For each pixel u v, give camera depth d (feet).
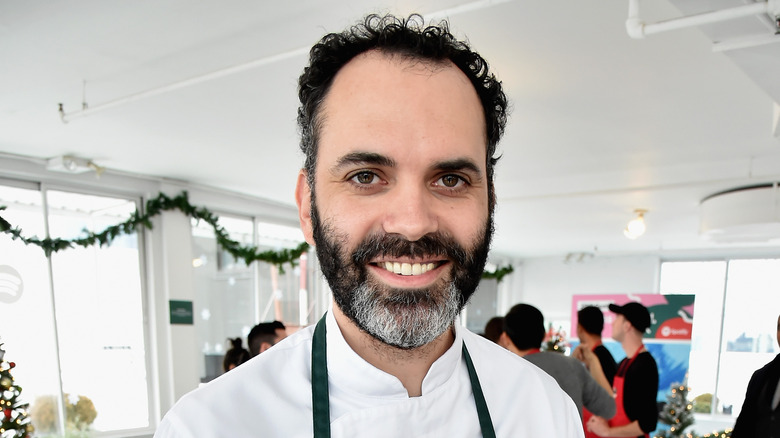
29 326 18.33
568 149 16.57
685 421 21.83
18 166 17.78
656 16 9.02
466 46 2.68
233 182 21.93
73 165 17.56
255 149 17.30
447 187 2.55
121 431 20.12
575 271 39.47
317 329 2.99
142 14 9.28
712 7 7.45
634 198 22.57
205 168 19.70
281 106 13.55
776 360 10.03
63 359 19.02
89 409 19.47
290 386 2.83
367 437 2.68
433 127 2.42
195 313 22.33
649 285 36.58
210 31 9.87
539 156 17.39
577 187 21.63
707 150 16.34
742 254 33.73
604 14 9.03
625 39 9.81
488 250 2.74
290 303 26.05
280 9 9.11
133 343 20.65
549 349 25.40
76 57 10.89
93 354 19.69
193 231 22.79
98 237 19.54
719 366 33.55
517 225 29.53
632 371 11.34
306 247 25.75
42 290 18.61
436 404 2.80
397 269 2.46
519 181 20.79
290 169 19.88
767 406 9.84
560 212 25.89
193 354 21.57
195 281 22.68
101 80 12.03
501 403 3.13
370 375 2.71
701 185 19.81
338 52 2.56
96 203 20.17
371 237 2.43
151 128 15.23
